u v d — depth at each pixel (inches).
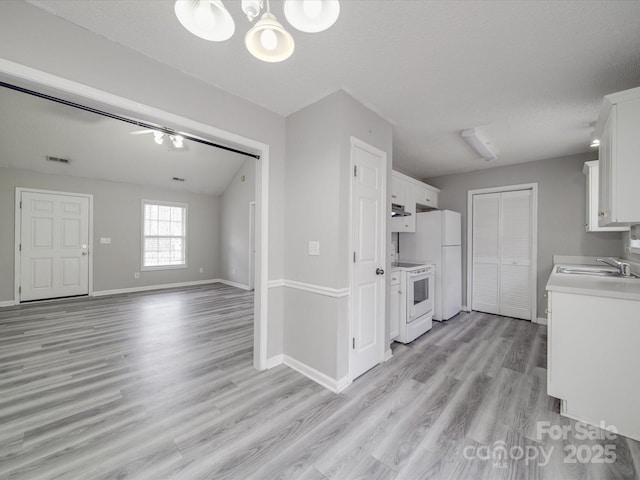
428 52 69.7
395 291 124.4
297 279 99.7
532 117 106.2
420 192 170.2
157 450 61.1
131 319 156.8
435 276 163.5
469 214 183.8
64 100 64.1
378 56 71.2
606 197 77.1
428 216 167.5
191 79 79.7
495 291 174.4
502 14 57.1
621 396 67.5
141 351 113.6
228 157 235.1
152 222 246.8
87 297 208.7
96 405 77.0
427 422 71.4
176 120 76.5
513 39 64.7
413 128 117.0
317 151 92.9
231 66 75.6
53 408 75.4
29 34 55.8
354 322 93.7
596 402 70.2
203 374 95.3
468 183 184.5
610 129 70.9
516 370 100.2
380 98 92.6
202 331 138.3
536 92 88.6
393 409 76.8
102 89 64.5
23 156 175.9
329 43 66.4
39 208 193.2
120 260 227.9
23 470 55.3
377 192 105.0
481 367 102.7
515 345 124.3
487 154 140.6
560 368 74.4
